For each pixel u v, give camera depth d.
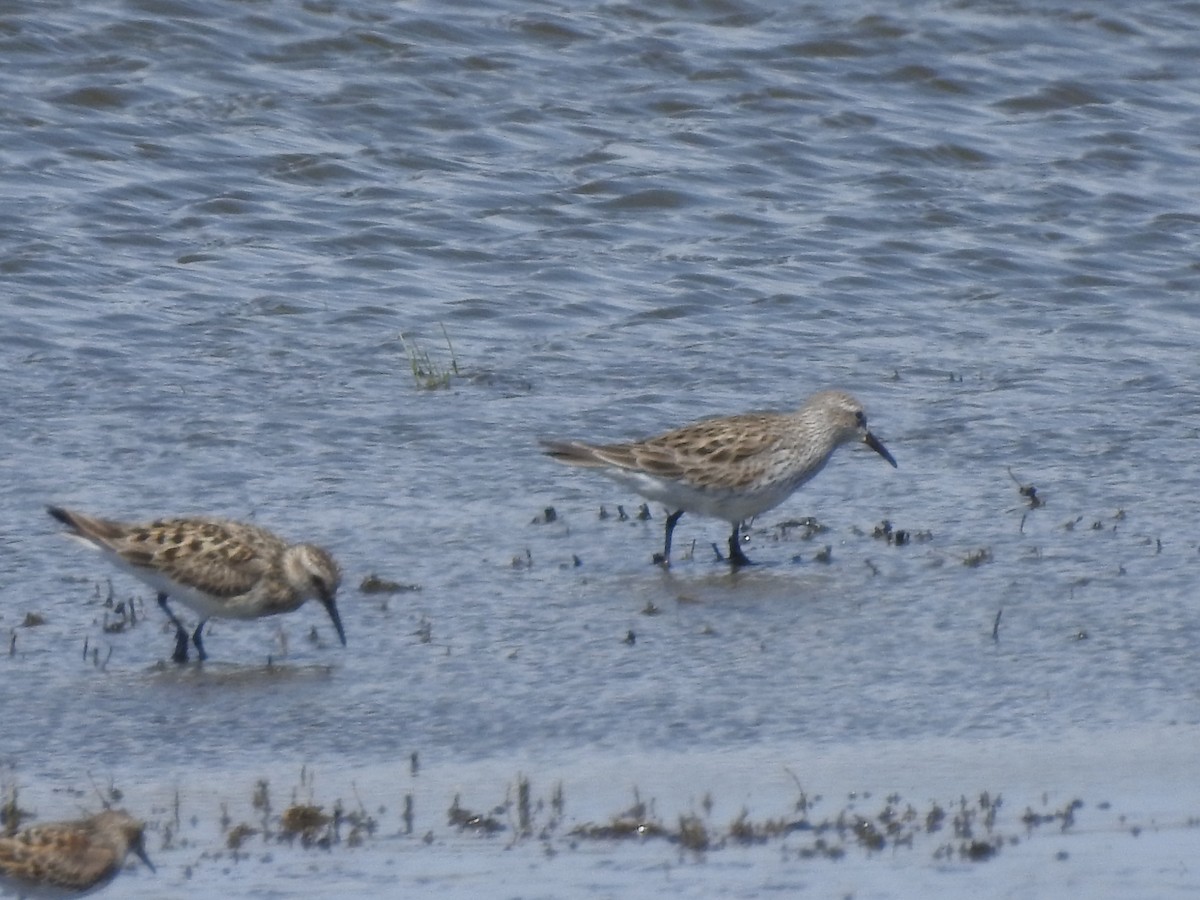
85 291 23.42
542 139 28.92
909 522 17.47
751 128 29.67
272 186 26.88
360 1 31.62
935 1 34.03
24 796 11.80
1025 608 15.27
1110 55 32.94
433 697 13.45
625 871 11.03
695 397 21.08
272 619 14.93
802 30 32.59
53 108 28.08
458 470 18.61
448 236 25.95
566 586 15.75
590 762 12.51
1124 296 25.42
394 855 11.16
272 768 12.34
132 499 17.52
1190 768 12.54
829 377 21.92
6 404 19.95
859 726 13.12
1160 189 28.78
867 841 11.40
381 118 28.89
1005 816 11.84
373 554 16.36
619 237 26.39
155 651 14.28
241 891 10.66
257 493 17.80
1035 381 21.92
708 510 16.61
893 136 29.91
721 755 12.64
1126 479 18.61
